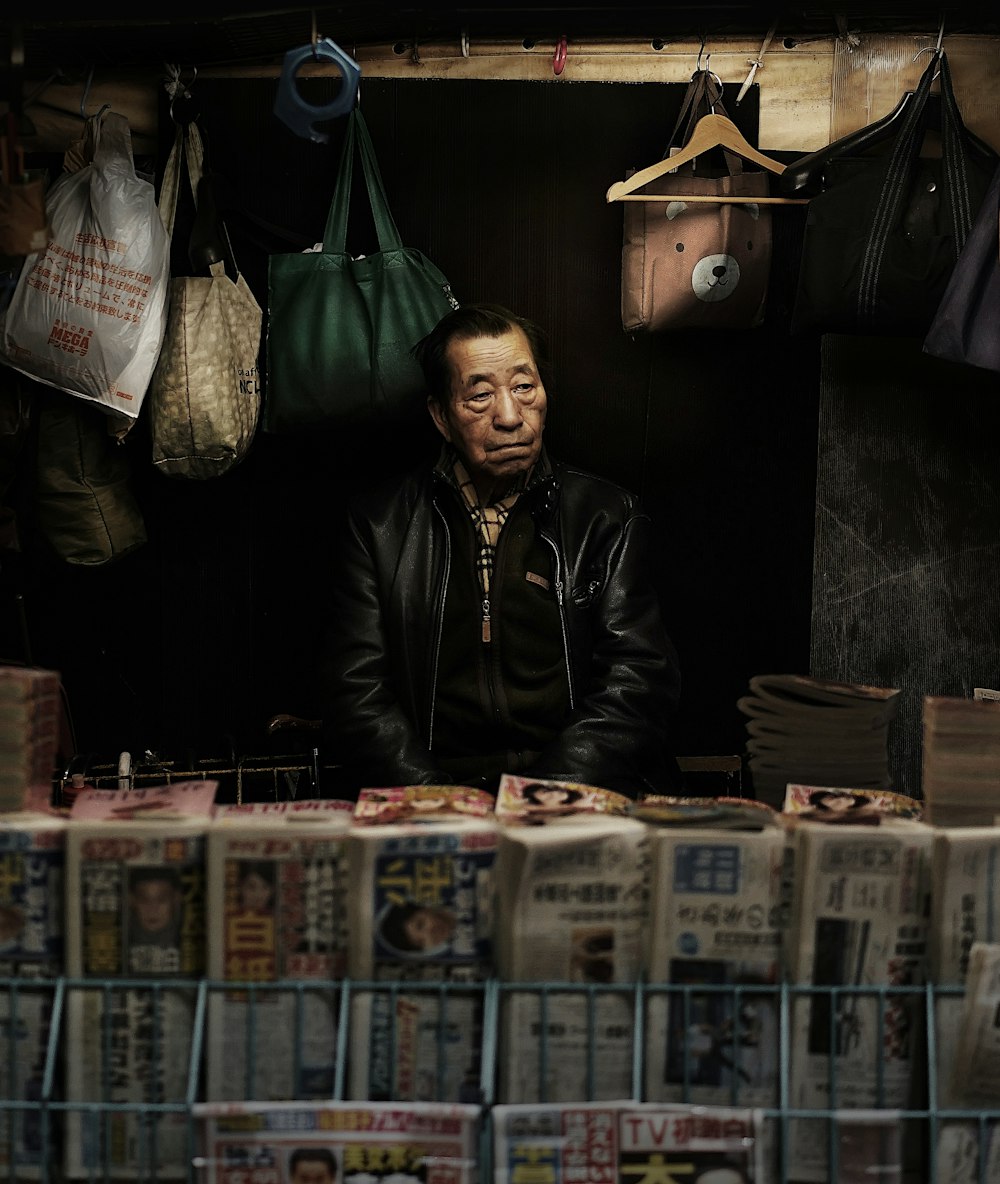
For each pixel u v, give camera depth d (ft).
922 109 10.89
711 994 6.02
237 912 6.06
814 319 11.07
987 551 12.37
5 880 6.13
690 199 11.32
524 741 10.78
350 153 11.52
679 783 11.85
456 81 12.01
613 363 12.38
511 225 12.19
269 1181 5.74
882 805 6.75
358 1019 6.02
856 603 12.45
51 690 6.70
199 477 11.51
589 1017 5.98
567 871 5.95
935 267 10.79
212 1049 6.08
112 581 12.70
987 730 6.49
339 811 6.40
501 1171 5.77
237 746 12.80
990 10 11.27
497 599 10.75
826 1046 6.04
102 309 10.68
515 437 10.32
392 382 11.19
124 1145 6.04
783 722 8.87
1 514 11.67
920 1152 6.15
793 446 12.49
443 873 6.01
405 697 10.80
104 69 11.91
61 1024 6.17
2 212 9.24
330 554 12.67
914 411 12.33
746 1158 5.78
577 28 11.71
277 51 11.70
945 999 6.03
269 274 11.39
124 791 6.72
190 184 11.39
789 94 12.04
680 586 12.63
